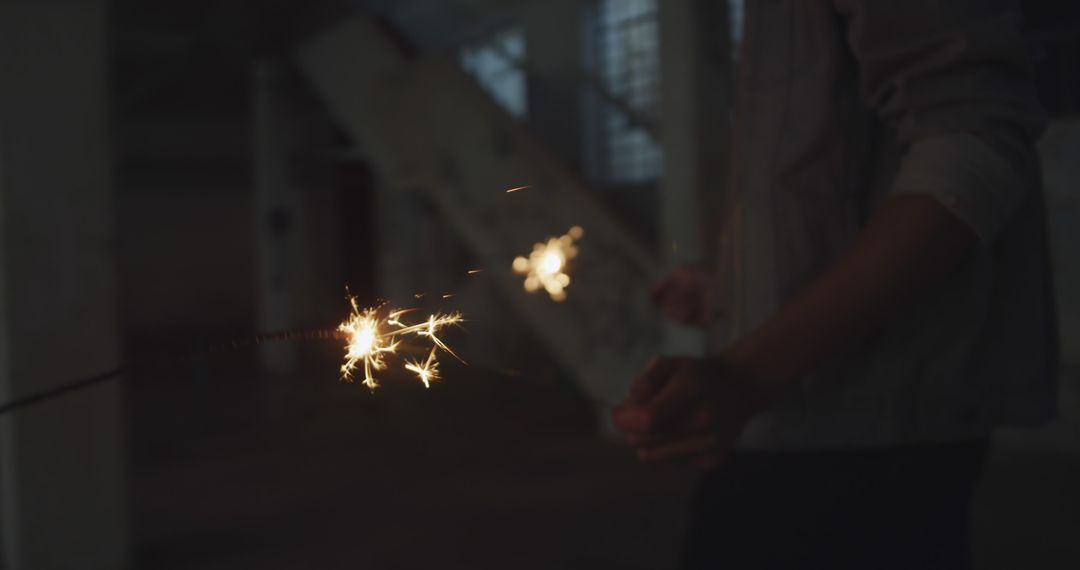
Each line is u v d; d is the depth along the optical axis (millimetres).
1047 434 5496
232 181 14969
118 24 8430
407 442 6500
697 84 5703
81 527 3666
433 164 8078
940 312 922
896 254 748
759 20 1013
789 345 744
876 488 942
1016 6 858
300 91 11180
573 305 6945
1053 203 5527
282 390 9039
